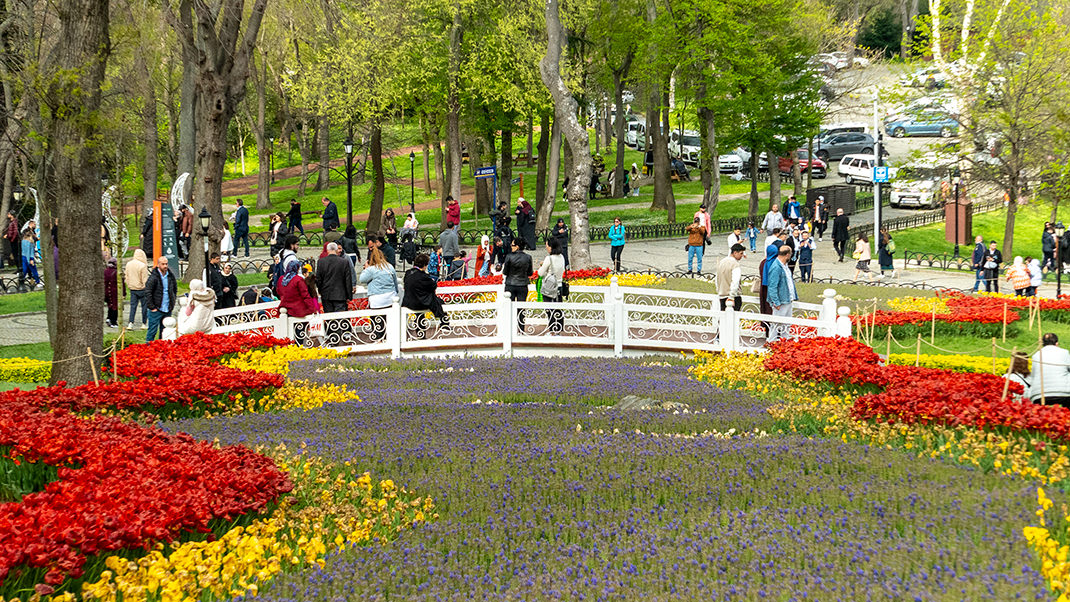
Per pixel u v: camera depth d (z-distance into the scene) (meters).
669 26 43.75
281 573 6.89
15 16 19.95
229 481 8.36
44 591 6.11
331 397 14.07
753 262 36.00
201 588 6.52
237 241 36.91
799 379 15.02
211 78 27.72
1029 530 7.01
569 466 9.60
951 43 41.69
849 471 9.52
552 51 32.03
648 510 8.27
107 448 9.48
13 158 25.95
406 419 12.19
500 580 6.79
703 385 15.38
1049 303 24.42
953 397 11.66
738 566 6.82
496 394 14.41
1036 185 40.25
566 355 19.70
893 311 23.61
